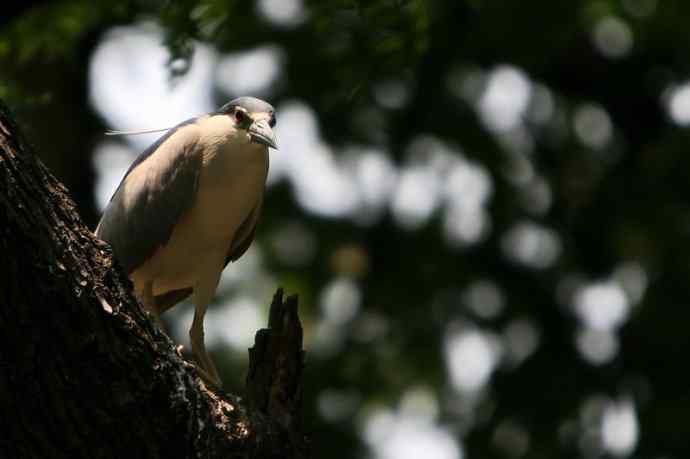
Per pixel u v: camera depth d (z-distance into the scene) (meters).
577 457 13.42
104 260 5.16
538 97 14.28
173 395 5.31
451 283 14.11
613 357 13.80
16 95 8.84
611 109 14.83
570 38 13.51
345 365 13.87
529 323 14.05
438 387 13.91
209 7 8.45
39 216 4.87
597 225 14.37
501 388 13.70
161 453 5.28
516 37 13.05
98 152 13.16
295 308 6.22
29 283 4.79
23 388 4.90
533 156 14.25
